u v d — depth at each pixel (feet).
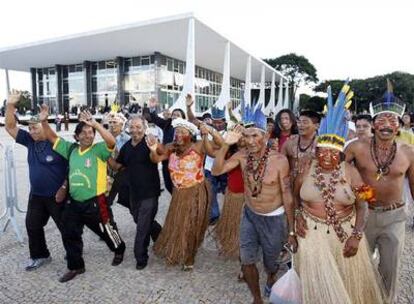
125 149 13.64
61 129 91.86
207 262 14.01
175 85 110.52
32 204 13.25
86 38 81.46
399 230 9.73
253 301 10.61
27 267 13.32
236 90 163.73
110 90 114.32
